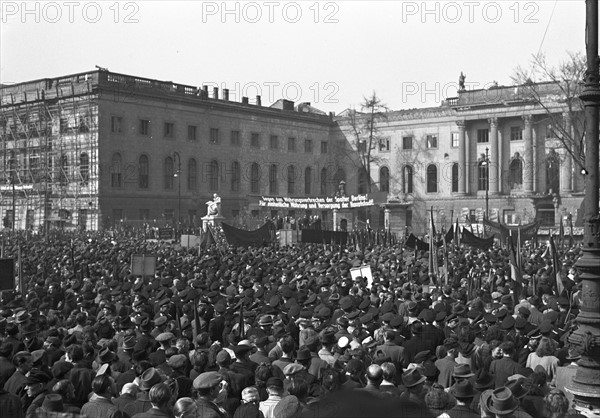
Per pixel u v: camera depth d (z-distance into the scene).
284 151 106.44
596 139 11.12
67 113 84.19
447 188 101.50
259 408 9.70
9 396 9.18
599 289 10.61
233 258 34.72
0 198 87.12
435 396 8.84
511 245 23.69
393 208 104.56
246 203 99.44
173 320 16.66
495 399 8.10
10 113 87.94
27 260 34.19
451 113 101.50
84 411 9.07
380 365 9.91
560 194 89.12
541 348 12.27
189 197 92.31
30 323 14.53
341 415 5.08
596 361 10.16
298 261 32.66
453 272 29.67
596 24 11.09
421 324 13.98
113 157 83.00
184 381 10.72
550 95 88.12
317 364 11.68
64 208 82.94
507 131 95.81
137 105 86.06
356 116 111.12
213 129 96.25
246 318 17.02
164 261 34.41
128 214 84.19
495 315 15.66
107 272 30.66
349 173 111.62
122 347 13.17
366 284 22.95
